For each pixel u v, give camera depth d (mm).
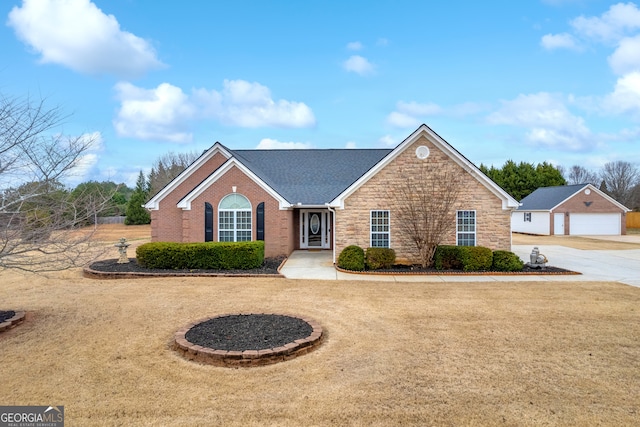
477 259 14766
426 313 9008
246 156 26188
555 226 37469
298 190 22391
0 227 7090
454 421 4410
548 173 50188
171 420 4410
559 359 6254
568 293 11234
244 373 5684
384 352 6523
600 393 5117
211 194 18344
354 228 16781
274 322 7793
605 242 29703
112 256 19422
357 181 16594
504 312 9109
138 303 9945
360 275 14352
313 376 5574
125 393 5055
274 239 18422
